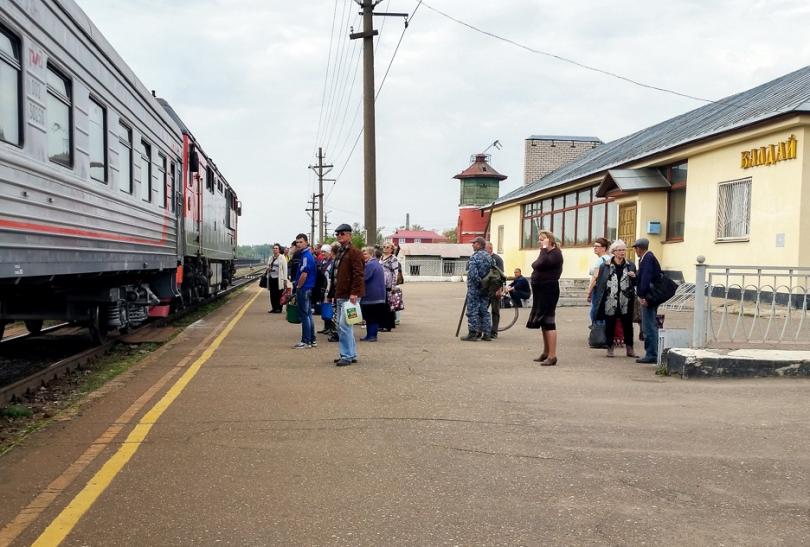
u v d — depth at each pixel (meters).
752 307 10.98
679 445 5.74
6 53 6.18
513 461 5.35
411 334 13.84
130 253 10.66
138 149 11.23
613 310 10.63
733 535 3.97
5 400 7.44
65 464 5.27
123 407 7.14
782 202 15.09
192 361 10.20
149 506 4.42
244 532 4.03
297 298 11.67
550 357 9.89
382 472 5.09
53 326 14.56
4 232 6.09
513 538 3.95
